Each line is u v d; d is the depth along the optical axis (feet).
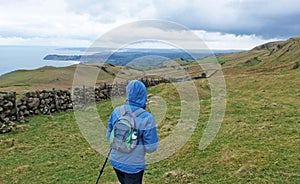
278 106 54.75
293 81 89.81
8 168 28.89
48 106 58.13
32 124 47.91
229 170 25.67
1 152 33.78
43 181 25.57
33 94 55.72
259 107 53.78
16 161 30.94
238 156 28.40
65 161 30.68
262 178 23.57
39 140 38.83
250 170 25.02
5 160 31.22
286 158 27.48
